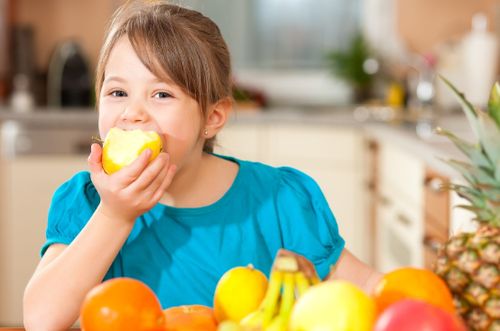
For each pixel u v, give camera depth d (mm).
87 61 4402
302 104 4969
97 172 945
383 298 740
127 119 1039
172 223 1205
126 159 928
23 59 4559
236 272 803
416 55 4691
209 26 1191
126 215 957
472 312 758
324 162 4074
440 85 4285
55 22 4727
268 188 1283
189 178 1200
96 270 959
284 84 4992
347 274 1254
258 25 4984
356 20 4887
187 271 1193
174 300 1186
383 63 4758
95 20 4730
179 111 1060
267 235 1262
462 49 4293
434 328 590
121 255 1190
